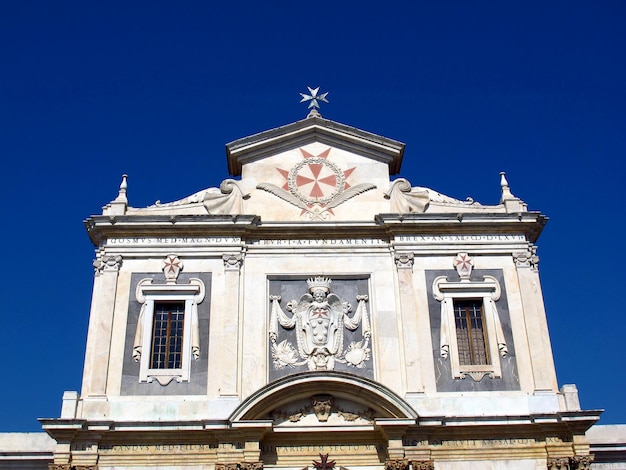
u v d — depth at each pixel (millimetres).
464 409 23578
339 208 26859
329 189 27172
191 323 24516
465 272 25703
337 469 22859
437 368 24266
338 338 24609
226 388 23500
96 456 22359
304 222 26000
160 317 24953
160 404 23266
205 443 22672
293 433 22906
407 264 25641
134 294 25047
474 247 26125
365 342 24625
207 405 23234
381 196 27156
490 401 23750
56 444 22953
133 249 25625
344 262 25797
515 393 23984
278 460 22906
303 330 24703
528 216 26328
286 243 26016
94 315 24719
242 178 27188
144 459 22500
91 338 24391
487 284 25531
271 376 23984
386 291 25359
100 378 23547
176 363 24266
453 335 24766
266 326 24672
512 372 24344
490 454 22984
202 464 22484
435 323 24953
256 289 25234
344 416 23375
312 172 27438
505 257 26125
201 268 25484
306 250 25922
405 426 22453
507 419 23094
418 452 22609
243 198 26844
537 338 24750
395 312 25016
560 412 22906
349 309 25078
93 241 26234
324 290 25141
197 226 25812
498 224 26281
